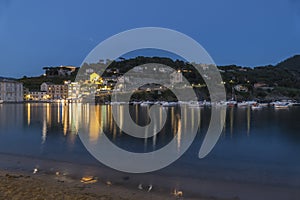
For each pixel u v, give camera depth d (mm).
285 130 38406
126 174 14336
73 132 34312
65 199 9422
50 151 21250
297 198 11281
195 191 11805
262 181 13656
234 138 30469
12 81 179500
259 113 78000
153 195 11094
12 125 43031
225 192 11836
